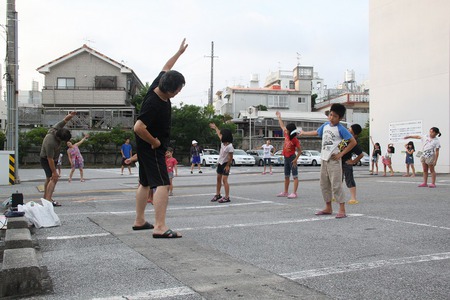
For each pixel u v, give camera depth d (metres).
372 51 21.31
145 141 5.00
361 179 15.55
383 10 20.55
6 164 14.84
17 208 5.95
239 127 47.47
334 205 8.18
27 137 32.06
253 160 33.41
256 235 5.30
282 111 52.56
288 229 5.72
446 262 4.02
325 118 48.03
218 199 9.09
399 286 3.31
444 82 17.41
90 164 34.19
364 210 7.41
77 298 3.07
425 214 6.90
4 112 47.81
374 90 21.23
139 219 5.61
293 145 9.76
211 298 3.03
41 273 3.48
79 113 38.09
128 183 15.12
